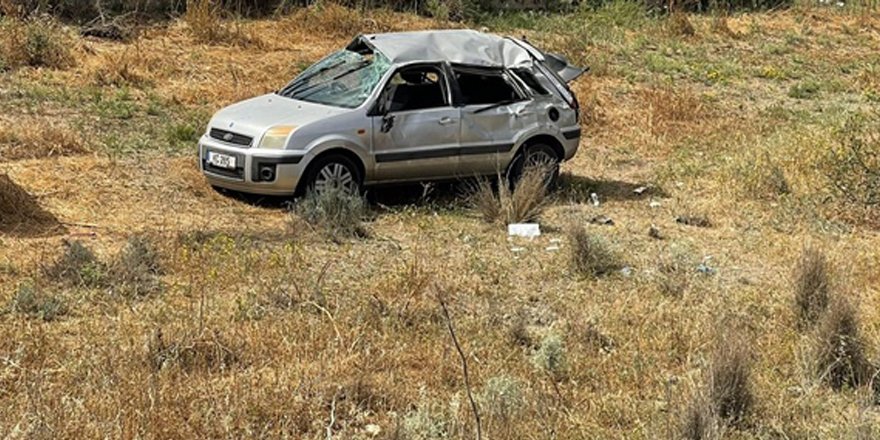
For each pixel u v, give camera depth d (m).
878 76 20.56
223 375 6.89
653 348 7.78
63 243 9.43
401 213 11.25
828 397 7.02
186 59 16.66
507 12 22.20
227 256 9.20
